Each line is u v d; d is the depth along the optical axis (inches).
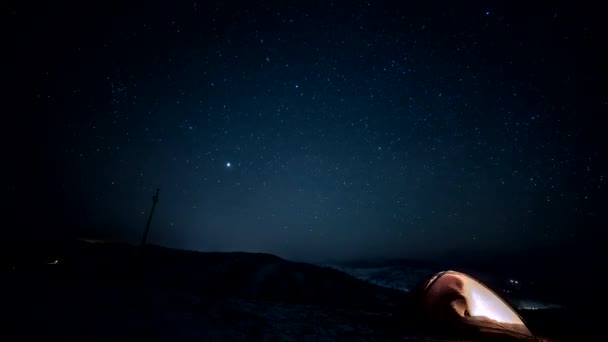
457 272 269.7
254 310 224.4
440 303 234.7
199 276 470.0
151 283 409.1
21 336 101.5
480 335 213.8
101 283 229.6
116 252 595.5
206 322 165.8
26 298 144.9
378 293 548.7
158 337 128.3
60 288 181.2
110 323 133.8
